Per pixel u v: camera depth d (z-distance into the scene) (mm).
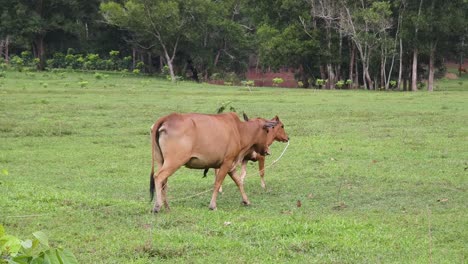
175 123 9844
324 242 8055
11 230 8477
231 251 7699
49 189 11734
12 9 58031
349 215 10250
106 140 19250
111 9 53531
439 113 26062
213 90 40094
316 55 52125
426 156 16531
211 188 12688
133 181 13500
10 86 36688
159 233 8367
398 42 50781
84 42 64250
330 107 28438
